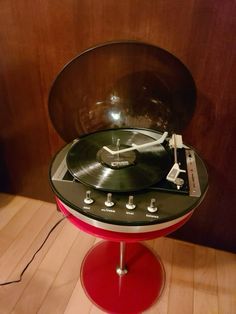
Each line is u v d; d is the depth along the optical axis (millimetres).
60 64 784
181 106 725
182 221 543
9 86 880
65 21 708
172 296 841
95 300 816
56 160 640
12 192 1216
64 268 915
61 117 757
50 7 698
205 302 831
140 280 874
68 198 521
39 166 1065
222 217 921
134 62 693
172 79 694
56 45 754
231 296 852
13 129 987
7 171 1142
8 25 760
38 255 956
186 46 657
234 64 650
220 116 730
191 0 600
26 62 814
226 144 771
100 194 528
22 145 1023
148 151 636
